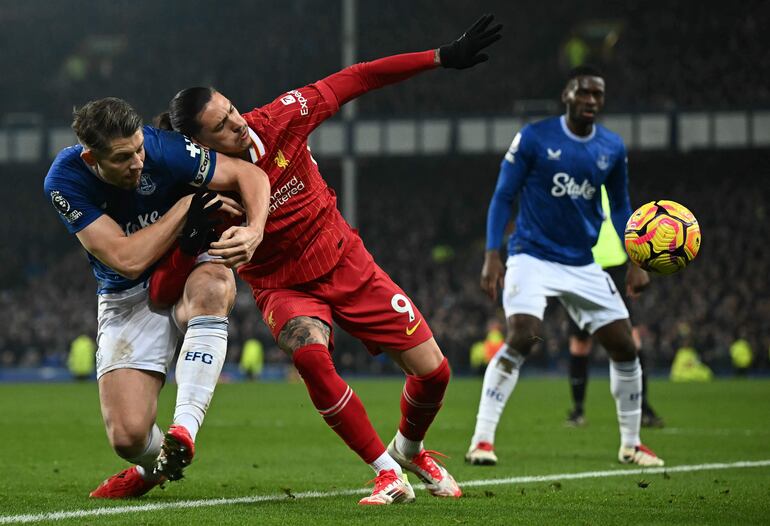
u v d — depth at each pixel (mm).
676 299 40219
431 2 55062
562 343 37750
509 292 9547
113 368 6188
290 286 6441
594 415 16875
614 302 9367
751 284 41656
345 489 7262
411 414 6598
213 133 6090
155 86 54000
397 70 6582
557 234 9469
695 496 6699
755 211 47031
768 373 36594
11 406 20156
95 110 5527
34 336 42031
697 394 23438
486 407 9367
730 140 42062
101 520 5500
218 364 5992
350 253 6496
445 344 38500
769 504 6285
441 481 6648
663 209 7285
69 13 57938
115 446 6172
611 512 5875
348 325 6527
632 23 52438
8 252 52156
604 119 43031
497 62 52156
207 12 56656
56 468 9070
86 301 46062
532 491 7020
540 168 9406
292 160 6355
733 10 51656
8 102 55156
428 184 53062
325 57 53500
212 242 6242
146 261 5863
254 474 8484
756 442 11680
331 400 6133
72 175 5875
